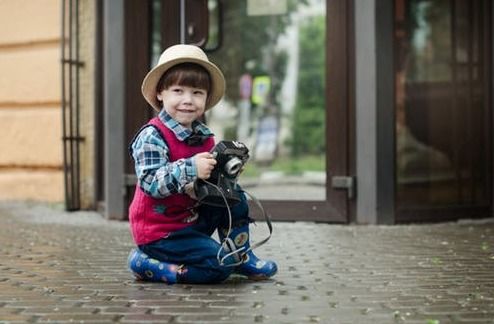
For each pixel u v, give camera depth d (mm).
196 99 3424
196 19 6129
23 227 5820
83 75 7000
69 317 2756
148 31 6328
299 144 10031
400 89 6062
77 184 6949
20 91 7656
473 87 6383
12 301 3051
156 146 3344
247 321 2689
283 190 7086
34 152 7582
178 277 3410
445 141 6254
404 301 3053
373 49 5934
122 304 2988
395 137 5980
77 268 3930
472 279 3584
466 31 6367
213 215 3488
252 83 8750
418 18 6141
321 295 3172
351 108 6031
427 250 4586
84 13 6996
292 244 4863
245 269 3527
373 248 4680
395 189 5984
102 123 6859
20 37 7641
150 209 3428
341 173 6039
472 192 6363
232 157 3324
